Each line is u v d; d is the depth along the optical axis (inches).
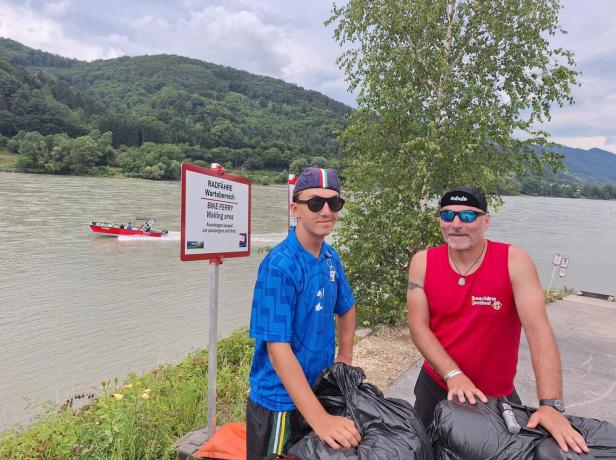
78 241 1055.6
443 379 75.8
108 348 418.0
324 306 69.6
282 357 62.7
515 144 271.7
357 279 269.6
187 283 687.1
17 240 1026.1
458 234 71.6
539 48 274.8
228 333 459.8
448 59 283.9
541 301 69.4
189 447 111.6
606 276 1033.5
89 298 592.1
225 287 664.4
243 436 109.5
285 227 1397.6
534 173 284.7
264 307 64.8
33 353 402.3
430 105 278.7
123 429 112.6
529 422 57.7
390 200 264.4
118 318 508.7
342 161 311.3
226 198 118.5
